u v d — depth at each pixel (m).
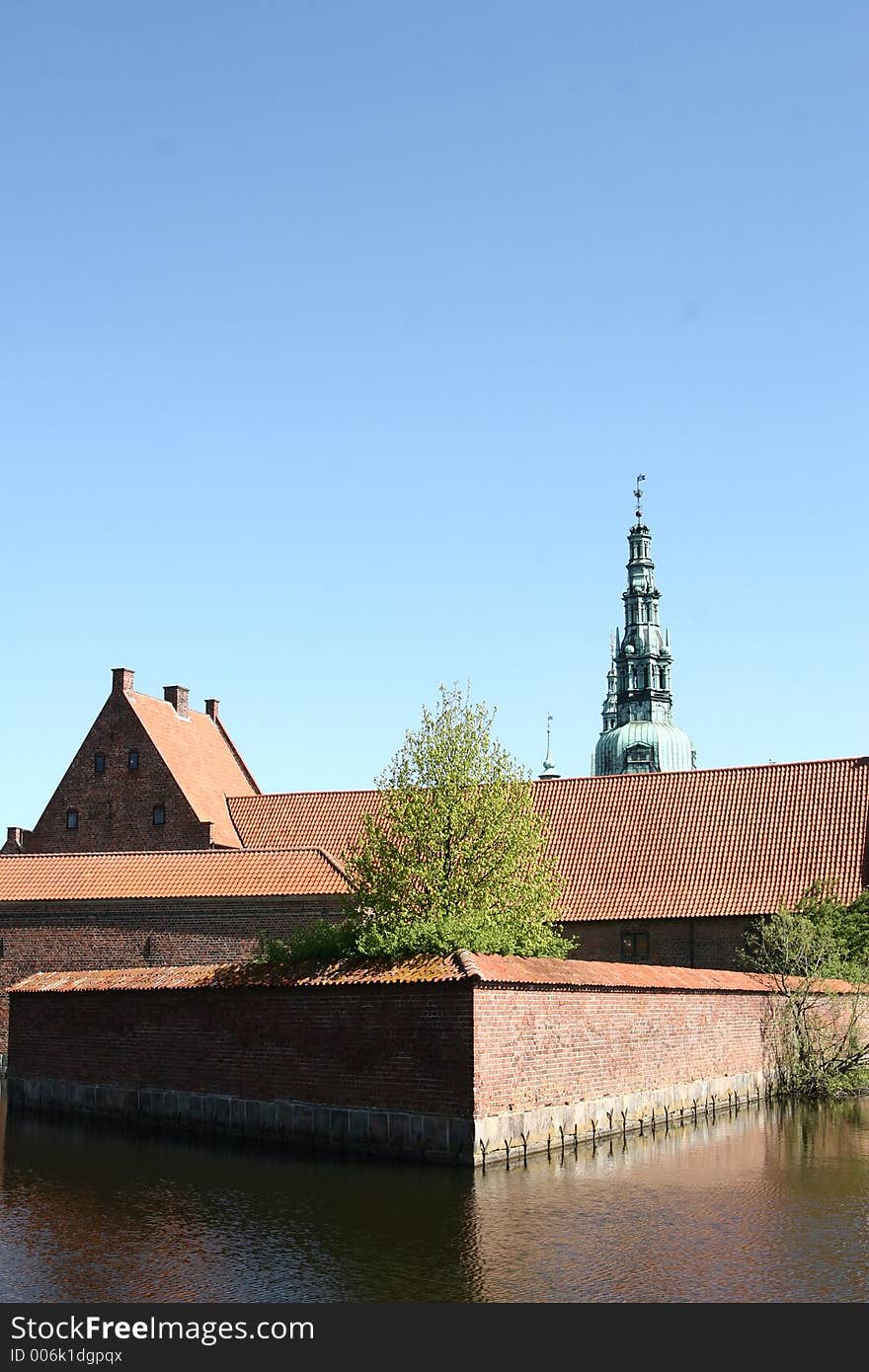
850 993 40.53
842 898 50.91
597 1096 28.12
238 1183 22.69
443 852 37.94
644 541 155.62
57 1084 35.03
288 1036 28.39
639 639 153.75
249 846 64.12
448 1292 15.56
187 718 70.50
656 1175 23.00
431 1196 21.12
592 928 54.47
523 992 25.98
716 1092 33.66
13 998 36.81
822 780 56.81
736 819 56.59
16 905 51.91
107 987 33.81
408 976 25.94
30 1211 20.52
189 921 50.00
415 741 39.56
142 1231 18.89
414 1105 25.34
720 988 34.28
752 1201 20.53
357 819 63.22
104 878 52.09
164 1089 31.67
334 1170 23.97
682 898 53.62
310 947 29.56
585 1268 16.47
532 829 39.50
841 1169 23.59
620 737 149.50
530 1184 22.11
